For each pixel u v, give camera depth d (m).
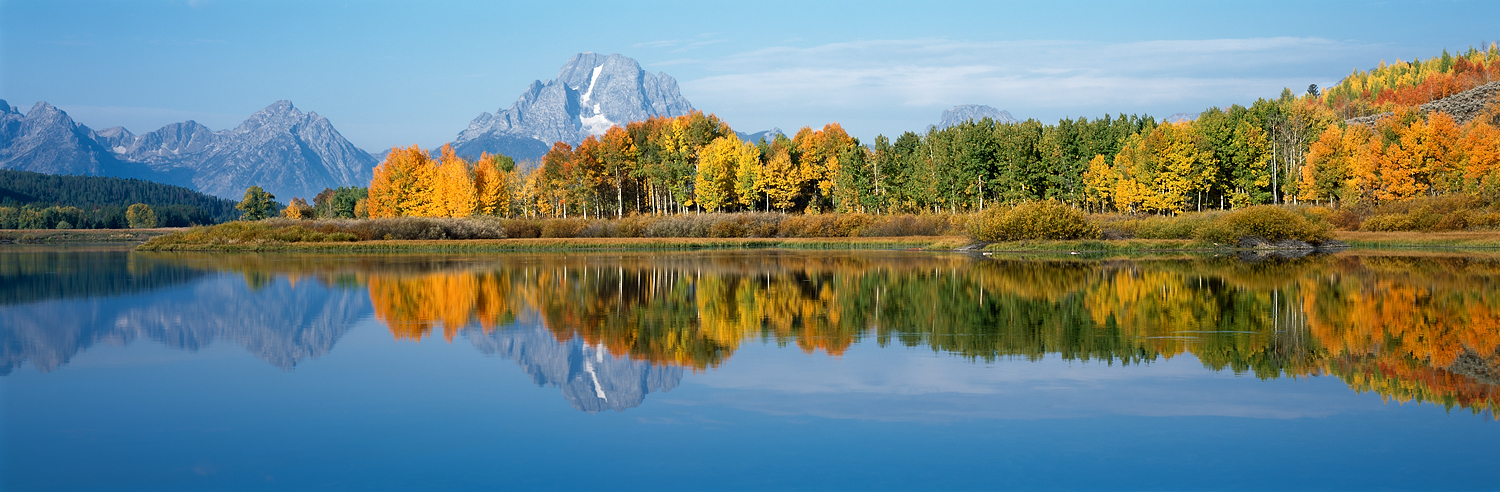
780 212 92.44
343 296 30.33
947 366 17.00
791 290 31.44
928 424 13.09
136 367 17.50
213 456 11.91
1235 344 19.14
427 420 13.50
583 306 26.95
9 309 27.38
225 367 17.42
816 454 11.83
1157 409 13.80
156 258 58.06
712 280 35.97
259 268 45.62
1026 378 15.90
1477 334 20.25
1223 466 11.30
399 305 27.45
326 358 18.30
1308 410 13.70
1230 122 79.69
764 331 21.59
